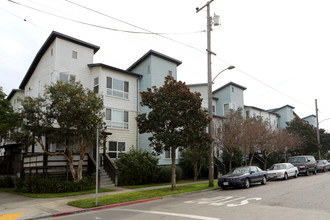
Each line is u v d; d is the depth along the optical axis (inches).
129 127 945.5
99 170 708.7
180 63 1095.0
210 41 735.7
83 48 908.0
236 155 1131.9
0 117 719.1
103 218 354.9
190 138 609.0
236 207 398.6
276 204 417.1
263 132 987.3
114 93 922.7
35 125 596.7
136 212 388.5
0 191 682.2
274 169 882.8
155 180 838.5
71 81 647.8
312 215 334.3
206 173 1033.5
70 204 454.6
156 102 621.9
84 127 615.8
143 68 1024.2
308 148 1469.0
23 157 706.2
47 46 886.4
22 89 1147.3
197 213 363.3
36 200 516.1
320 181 748.0
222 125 951.0
